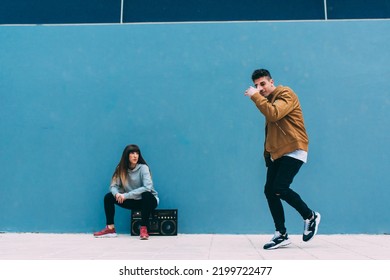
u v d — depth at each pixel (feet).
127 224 11.76
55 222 11.85
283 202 11.57
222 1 13.51
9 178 12.05
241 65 12.29
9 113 12.33
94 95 12.35
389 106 11.88
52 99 12.37
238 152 11.90
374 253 7.91
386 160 11.65
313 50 12.24
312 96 12.00
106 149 12.12
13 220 11.89
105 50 12.56
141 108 12.24
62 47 12.62
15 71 12.53
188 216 11.72
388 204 11.47
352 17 13.26
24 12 13.50
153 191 11.22
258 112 12.03
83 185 11.98
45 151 12.14
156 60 12.44
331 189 11.58
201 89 12.23
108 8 13.58
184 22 12.61
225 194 11.75
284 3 13.43
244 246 9.02
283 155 8.53
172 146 12.03
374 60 12.12
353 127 11.82
